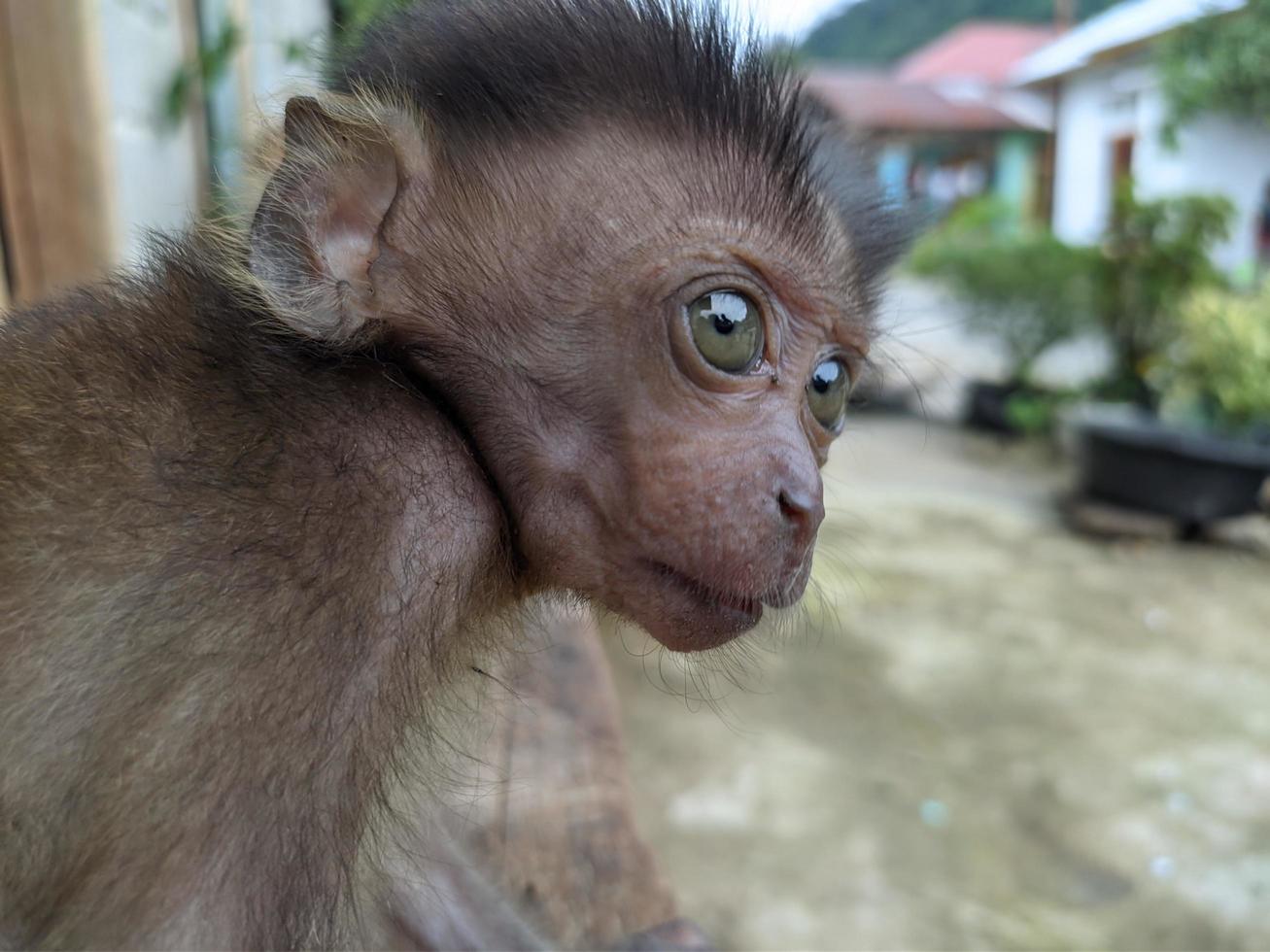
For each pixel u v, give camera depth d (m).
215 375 0.13
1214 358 0.83
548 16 0.15
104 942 0.10
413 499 0.13
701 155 0.15
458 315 0.15
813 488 0.15
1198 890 0.39
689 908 0.37
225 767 0.11
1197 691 0.54
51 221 0.29
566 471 0.15
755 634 0.20
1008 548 0.76
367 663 0.12
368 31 0.17
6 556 0.11
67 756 0.11
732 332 0.15
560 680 0.29
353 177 0.15
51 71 0.28
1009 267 1.06
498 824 0.23
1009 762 0.47
